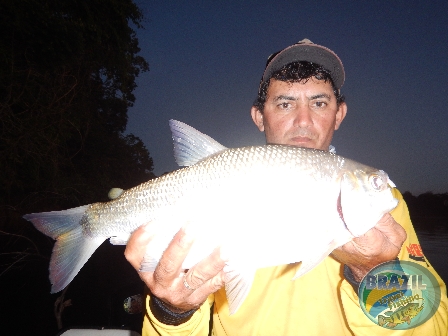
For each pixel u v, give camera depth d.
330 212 0.46
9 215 1.95
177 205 0.49
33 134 1.97
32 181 2.06
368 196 0.45
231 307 0.42
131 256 0.47
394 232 0.43
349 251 0.43
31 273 2.18
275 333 0.47
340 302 0.48
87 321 1.58
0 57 1.86
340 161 0.48
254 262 0.45
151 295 0.46
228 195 0.47
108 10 2.76
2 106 1.84
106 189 2.91
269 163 0.48
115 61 3.00
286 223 0.46
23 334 1.48
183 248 0.41
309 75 0.59
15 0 1.87
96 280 2.24
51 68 2.23
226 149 0.50
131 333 0.71
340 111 0.68
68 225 0.57
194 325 0.46
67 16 2.45
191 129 0.51
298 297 0.48
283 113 0.61
